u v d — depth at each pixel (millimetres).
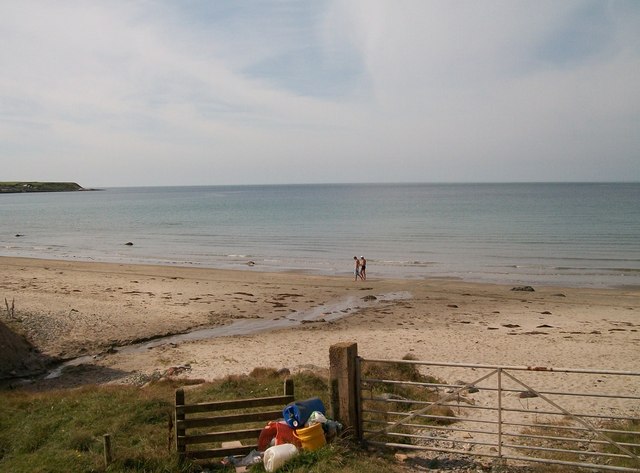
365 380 8633
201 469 8109
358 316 26172
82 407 11414
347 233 66562
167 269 41406
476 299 30016
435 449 8227
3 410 11438
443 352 18766
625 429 10062
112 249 56344
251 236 65875
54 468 8133
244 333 23203
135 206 145875
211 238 64750
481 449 8938
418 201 144625
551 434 10000
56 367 18578
